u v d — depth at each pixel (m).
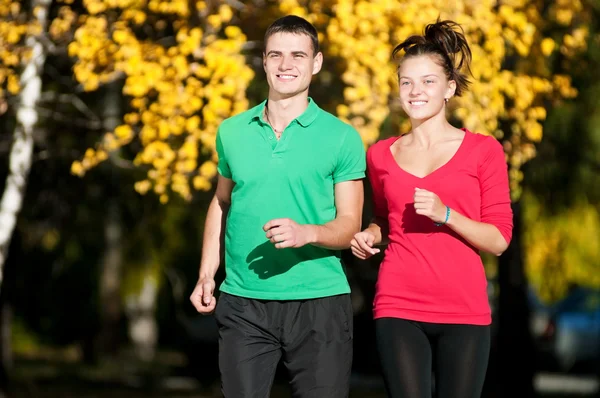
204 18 17.05
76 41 16.88
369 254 10.55
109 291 47.81
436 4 16.48
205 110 15.83
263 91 21.23
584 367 43.84
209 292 10.96
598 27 21.00
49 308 53.72
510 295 26.55
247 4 18.20
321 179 10.55
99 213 31.81
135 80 15.90
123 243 41.34
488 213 10.46
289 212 10.50
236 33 16.11
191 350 42.53
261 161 10.55
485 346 10.30
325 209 10.62
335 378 10.47
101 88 24.48
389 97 17.17
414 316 10.28
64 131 24.88
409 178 10.48
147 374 41.72
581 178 24.98
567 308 44.38
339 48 16.52
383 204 10.96
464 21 16.45
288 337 10.52
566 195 25.56
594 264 32.31
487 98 16.42
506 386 26.55
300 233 9.80
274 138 10.59
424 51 10.68
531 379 26.62
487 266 36.91
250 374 10.48
